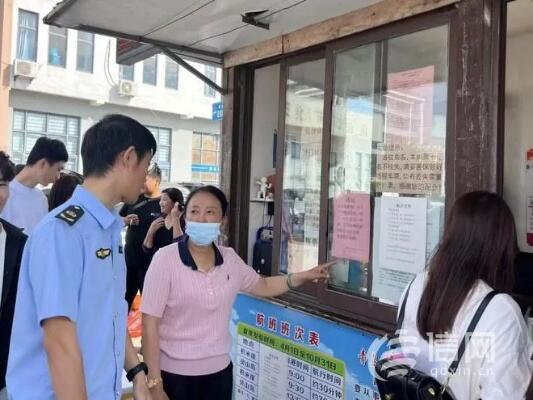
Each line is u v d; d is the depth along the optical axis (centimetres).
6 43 1494
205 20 288
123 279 147
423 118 236
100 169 137
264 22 287
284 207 319
